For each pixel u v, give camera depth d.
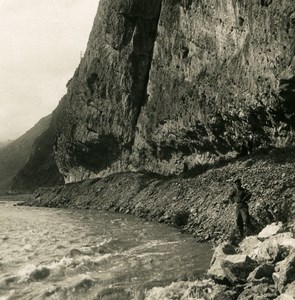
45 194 64.88
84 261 15.64
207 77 33.84
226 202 22.03
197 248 17.62
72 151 69.62
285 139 25.47
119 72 53.25
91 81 61.16
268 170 22.02
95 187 52.88
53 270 14.41
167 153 44.59
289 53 21.75
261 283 9.77
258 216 17.69
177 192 31.67
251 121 28.11
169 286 11.93
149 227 26.22
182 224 25.33
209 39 33.66
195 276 12.90
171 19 42.00
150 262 15.44
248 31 27.12
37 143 144.25
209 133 34.75
